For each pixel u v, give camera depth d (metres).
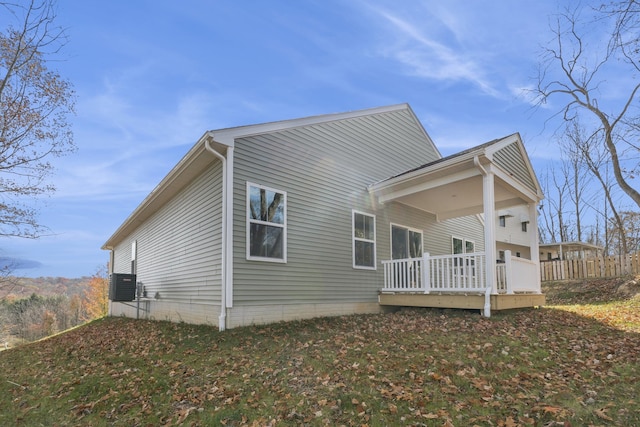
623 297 11.42
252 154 7.81
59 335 11.51
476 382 4.11
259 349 5.73
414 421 3.38
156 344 6.80
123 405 4.10
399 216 11.38
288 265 8.18
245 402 3.93
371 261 10.22
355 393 3.96
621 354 4.99
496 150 8.30
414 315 8.52
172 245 10.27
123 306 14.91
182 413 3.76
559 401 3.61
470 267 8.23
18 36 9.38
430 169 8.77
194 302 8.56
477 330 6.40
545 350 5.25
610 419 3.23
